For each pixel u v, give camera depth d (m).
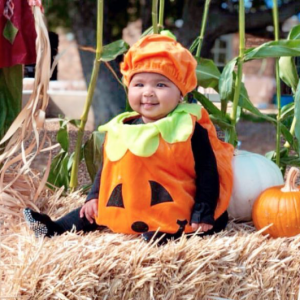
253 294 2.12
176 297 2.01
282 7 6.86
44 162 5.80
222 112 2.93
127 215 2.19
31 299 1.86
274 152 3.33
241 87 3.04
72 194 2.93
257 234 2.25
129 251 2.04
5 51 2.56
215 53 13.98
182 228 2.19
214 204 2.21
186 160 2.20
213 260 2.04
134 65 2.19
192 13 6.78
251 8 7.61
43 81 2.55
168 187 2.18
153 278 1.95
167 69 2.15
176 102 2.22
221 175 2.33
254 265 2.13
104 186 2.25
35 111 2.65
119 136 2.20
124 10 7.90
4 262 2.02
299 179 4.01
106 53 2.93
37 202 2.77
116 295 1.95
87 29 7.25
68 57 17.03
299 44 2.76
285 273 2.18
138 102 2.21
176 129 2.19
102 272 1.93
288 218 2.29
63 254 1.95
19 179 2.84
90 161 3.24
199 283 2.03
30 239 2.14
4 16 2.51
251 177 2.51
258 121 9.59
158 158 2.16
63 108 10.89
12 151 2.59
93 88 3.01
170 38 2.26
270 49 2.75
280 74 3.28
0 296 1.83
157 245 2.13
